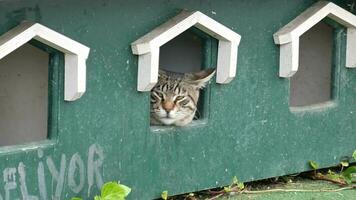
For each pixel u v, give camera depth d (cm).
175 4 515
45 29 459
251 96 563
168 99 543
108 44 494
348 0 596
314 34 626
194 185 547
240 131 562
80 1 479
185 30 529
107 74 497
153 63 502
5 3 451
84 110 492
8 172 467
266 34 562
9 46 445
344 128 614
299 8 573
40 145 479
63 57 478
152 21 507
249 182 591
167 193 534
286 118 583
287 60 567
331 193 587
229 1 540
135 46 502
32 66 545
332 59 606
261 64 563
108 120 502
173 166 535
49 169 482
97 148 500
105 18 491
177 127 536
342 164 615
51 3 468
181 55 589
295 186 596
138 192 522
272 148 579
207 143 548
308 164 600
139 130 516
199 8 526
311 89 634
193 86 547
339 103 609
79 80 475
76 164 493
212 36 536
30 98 549
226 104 553
